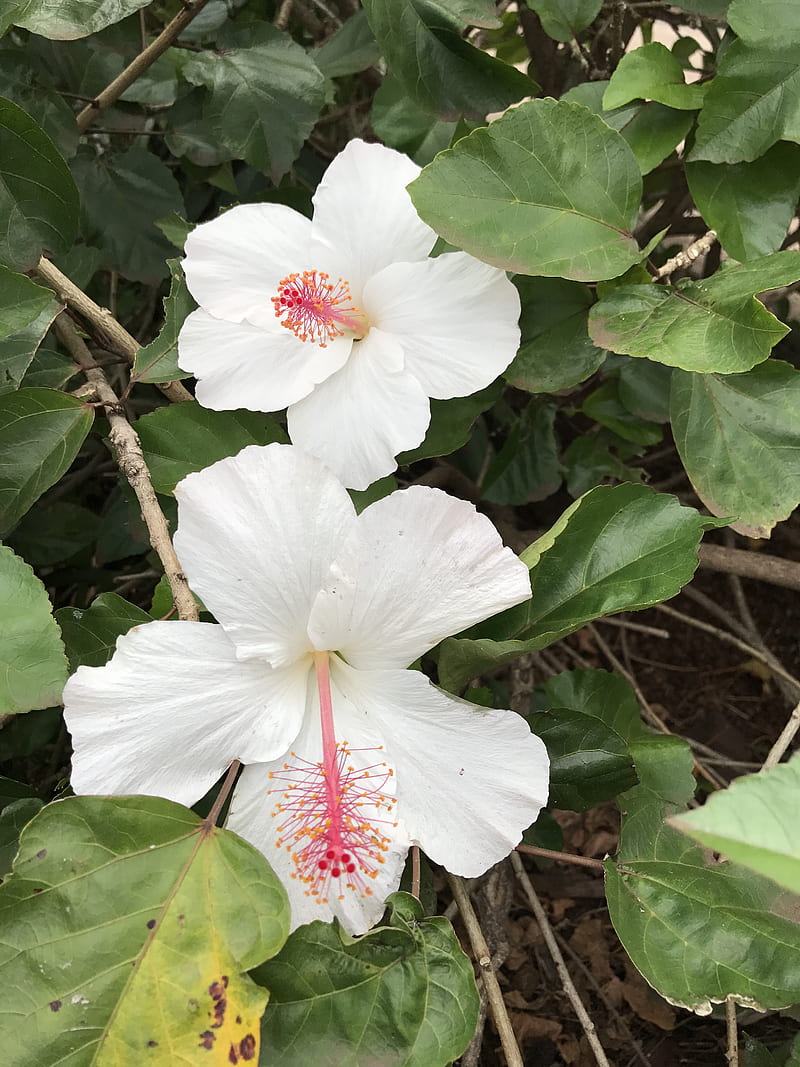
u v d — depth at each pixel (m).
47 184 0.27
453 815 0.22
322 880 0.21
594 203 0.26
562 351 0.29
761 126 0.27
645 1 0.41
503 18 0.44
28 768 0.37
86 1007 0.18
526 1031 0.36
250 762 0.21
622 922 0.24
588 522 0.25
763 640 0.46
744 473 0.27
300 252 0.27
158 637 0.21
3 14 0.27
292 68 0.33
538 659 0.41
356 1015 0.20
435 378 0.25
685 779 0.28
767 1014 0.32
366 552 0.21
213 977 0.18
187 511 0.21
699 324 0.25
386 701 0.22
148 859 0.19
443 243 0.28
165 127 0.39
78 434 0.27
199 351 0.26
